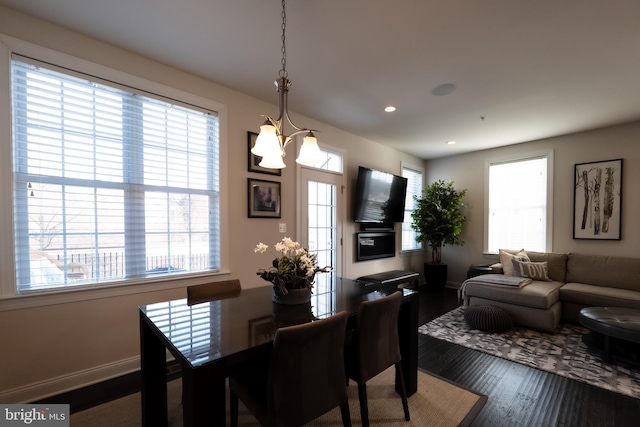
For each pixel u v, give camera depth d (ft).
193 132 8.69
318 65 7.91
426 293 16.05
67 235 6.67
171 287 8.10
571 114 11.14
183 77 8.32
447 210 16.01
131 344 7.41
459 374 7.45
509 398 6.40
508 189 15.65
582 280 12.05
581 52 7.12
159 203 8.03
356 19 6.06
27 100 6.20
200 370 3.28
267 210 10.37
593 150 12.94
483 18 5.99
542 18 5.96
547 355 8.46
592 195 12.89
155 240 7.96
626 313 8.32
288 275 5.63
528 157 14.85
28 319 6.15
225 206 9.19
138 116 7.64
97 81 6.91
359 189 13.48
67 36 6.51
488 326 10.18
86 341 6.81
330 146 12.74
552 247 13.98
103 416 5.76
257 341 3.88
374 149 15.24
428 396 6.48
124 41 6.92
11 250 5.99
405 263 17.62
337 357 4.29
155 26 6.36
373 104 10.43
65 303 6.57
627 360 7.73
